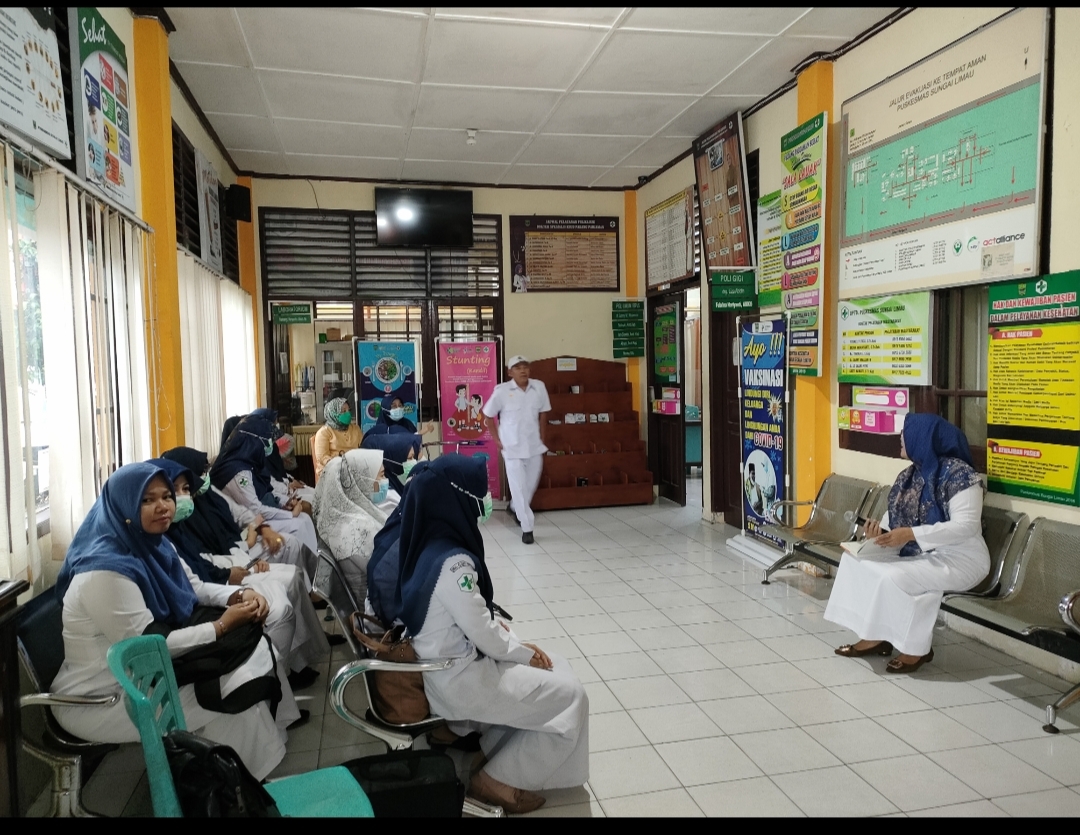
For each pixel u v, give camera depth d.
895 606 3.19
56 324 2.57
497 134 5.79
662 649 3.54
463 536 2.26
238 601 2.53
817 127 4.33
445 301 7.37
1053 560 2.97
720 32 4.03
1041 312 3.09
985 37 3.29
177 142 4.35
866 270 4.14
